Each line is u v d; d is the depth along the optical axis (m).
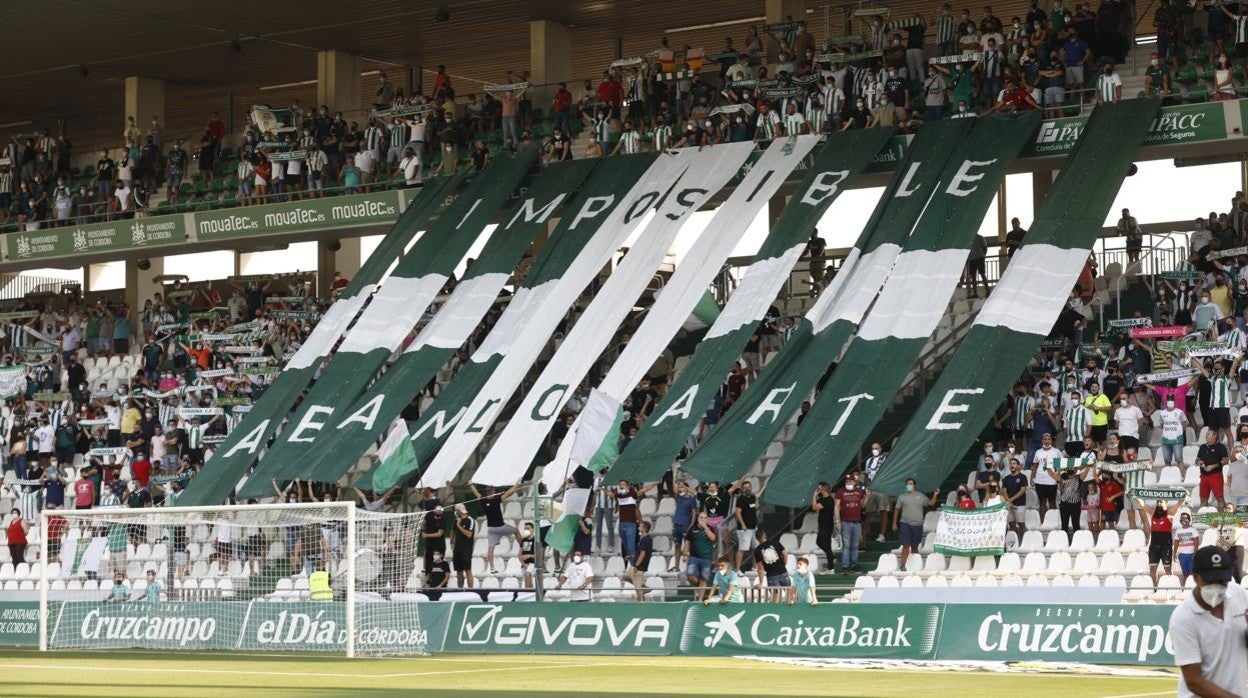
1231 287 34.22
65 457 42.47
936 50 39.56
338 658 25.50
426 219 41.75
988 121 36.16
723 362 33.56
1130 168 36.59
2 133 60.16
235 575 34.38
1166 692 18.30
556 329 38.22
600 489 32.84
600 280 43.72
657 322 35.66
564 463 31.05
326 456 35.53
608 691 18.97
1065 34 36.72
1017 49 37.75
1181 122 34.19
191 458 40.22
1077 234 32.94
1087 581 26.38
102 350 49.94
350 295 41.00
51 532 38.03
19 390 45.62
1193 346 30.53
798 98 39.03
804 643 24.20
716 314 35.97
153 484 38.53
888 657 23.48
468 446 34.28
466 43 49.31
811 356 32.91
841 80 38.50
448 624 26.94
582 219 39.47
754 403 32.19
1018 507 29.61
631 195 39.47
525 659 24.78
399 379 37.44
